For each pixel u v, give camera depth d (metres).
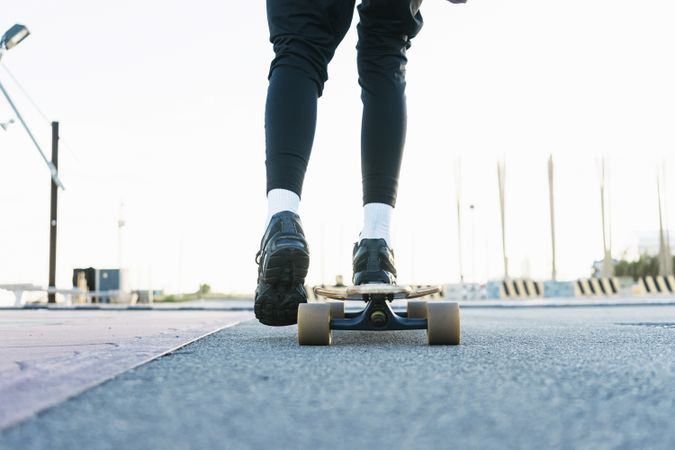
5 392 1.31
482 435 0.92
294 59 2.59
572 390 1.29
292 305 2.45
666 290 24.78
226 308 15.09
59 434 0.94
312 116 2.57
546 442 0.89
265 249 2.39
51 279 19.67
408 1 2.74
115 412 1.10
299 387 1.33
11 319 7.08
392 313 2.32
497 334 2.99
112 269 23.17
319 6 2.61
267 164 2.54
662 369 1.60
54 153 19.92
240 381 1.42
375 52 2.78
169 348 2.21
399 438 0.91
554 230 27.66
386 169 2.68
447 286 24.61
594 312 9.50
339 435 0.92
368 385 1.35
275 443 0.88
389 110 2.73
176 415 1.07
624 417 1.04
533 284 24.31
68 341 2.92
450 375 1.49
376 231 2.61
